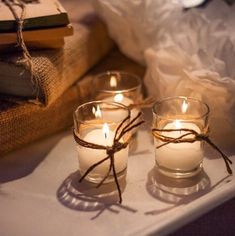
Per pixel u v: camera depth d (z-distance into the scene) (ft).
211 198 1.03
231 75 1.25
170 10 1.47
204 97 1.24
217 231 1.06
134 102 1.34
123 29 1.50
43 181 1.15
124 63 1.59
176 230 0.98
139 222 0.99
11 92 1.21
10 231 0.98
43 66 1.18
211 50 1.31
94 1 1.49
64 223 1.00
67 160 1.23
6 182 1.15
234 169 1.16
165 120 1.14
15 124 1.22
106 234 0.96
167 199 1.06
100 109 1.21
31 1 1.28
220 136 1.25
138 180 1.13
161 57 1.36
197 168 1.13
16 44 1.19
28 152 1.26
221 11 1.48
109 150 1.03
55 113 1.31
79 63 1.39
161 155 1.12
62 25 1.21
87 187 1.11
